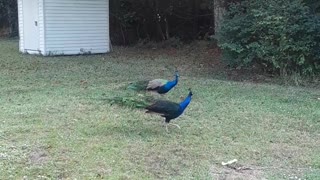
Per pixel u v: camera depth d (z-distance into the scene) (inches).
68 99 438.9
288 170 309.0
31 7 714.8
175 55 725.9
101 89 478.0
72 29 717.9
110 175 294.5
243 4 588.4
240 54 562.6
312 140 353.4
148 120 385.7
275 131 368.8
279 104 436.8
